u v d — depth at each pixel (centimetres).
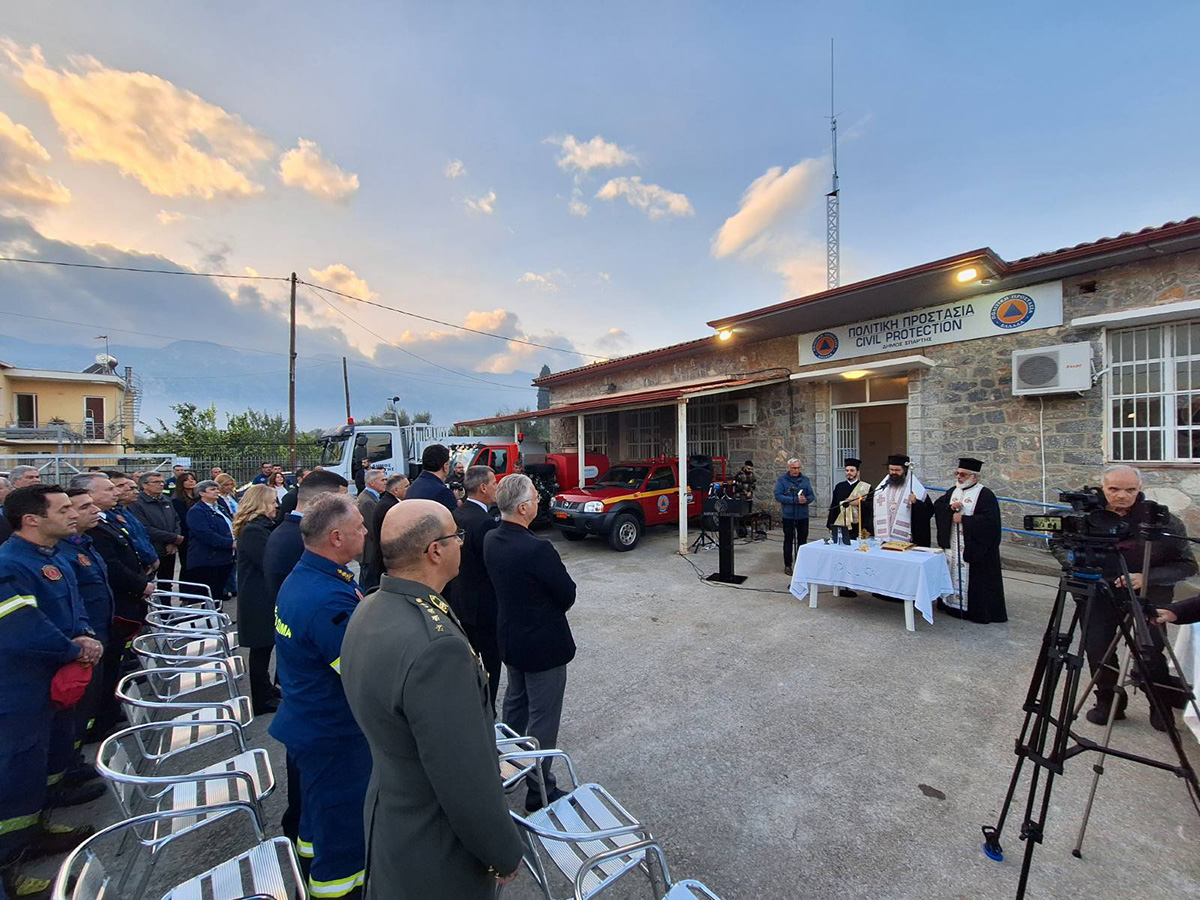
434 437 1479
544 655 265
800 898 217
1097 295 670
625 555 870
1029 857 208
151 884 233
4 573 238
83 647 255
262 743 346
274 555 318
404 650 127
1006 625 515
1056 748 214
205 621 465
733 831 255
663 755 317
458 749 122
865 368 871
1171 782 284
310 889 195
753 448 1102
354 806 195
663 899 182
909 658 444
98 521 369
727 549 694
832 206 1377
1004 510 750
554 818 206
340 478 337
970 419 782
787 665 436
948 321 802
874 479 1379
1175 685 321
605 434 1509
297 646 194
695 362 1223
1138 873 226
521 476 279
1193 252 606
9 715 232
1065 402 700
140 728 231
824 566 556
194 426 2470
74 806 290
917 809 268
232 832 268
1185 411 621
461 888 128
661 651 473
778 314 894
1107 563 219
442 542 148
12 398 2172
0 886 224
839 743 325
